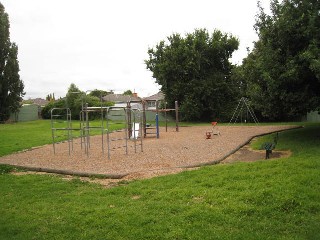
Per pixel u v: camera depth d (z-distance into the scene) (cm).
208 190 623
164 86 3269
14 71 4147
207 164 911
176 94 3152
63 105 3931
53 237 463
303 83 1238
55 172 910
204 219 495
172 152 1183
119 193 659
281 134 1571
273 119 3009
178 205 553
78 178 827
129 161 1022
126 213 529
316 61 1046
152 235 450
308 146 1104
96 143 1600
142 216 513
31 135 2075
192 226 473
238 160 998
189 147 1309
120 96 5259
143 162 992
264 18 1362
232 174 730
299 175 678
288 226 465
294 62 1179
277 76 1226
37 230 491
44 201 632
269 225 468
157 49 3400
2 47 4025
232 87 3219
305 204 529
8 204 619
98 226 489
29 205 608
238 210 517
